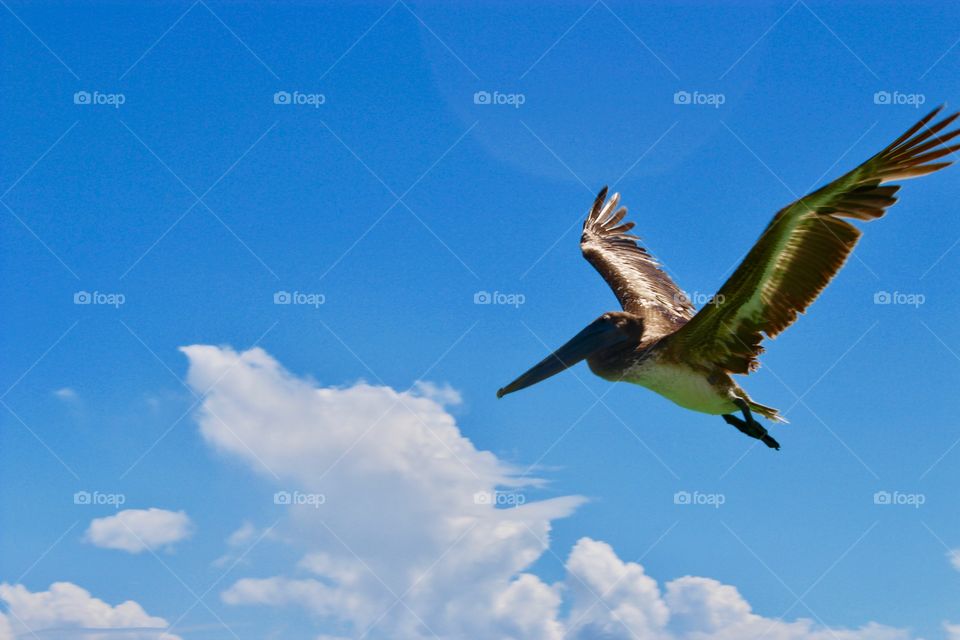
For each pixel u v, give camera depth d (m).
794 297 8.20
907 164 7.46
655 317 9.93
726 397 8.80
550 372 9.22
